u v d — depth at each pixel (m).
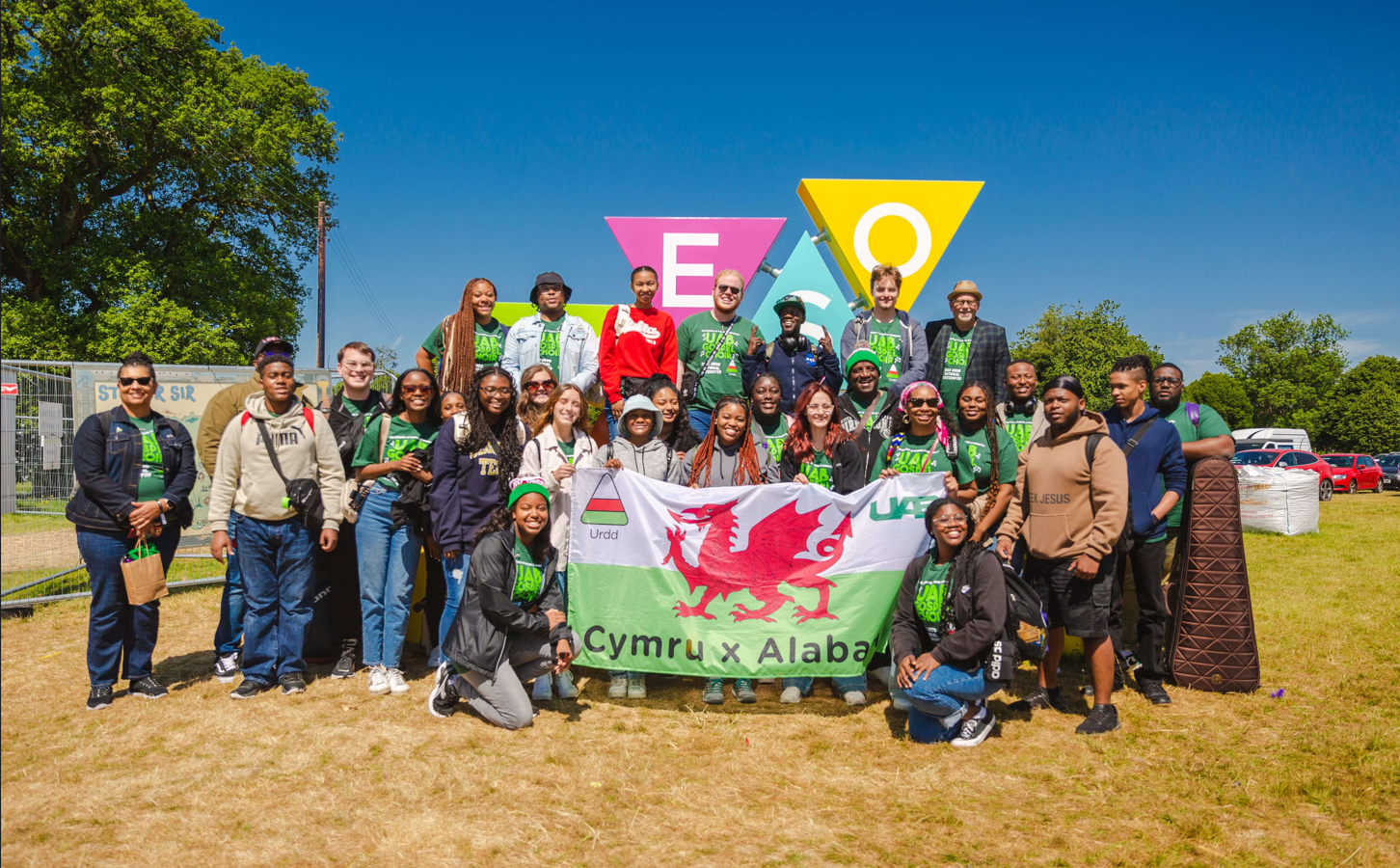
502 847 3.46
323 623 5.95
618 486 5.39
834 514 5.27
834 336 9.13
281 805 3.80
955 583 4.64
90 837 3.50
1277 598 8.88
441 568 6.12
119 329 22.34
